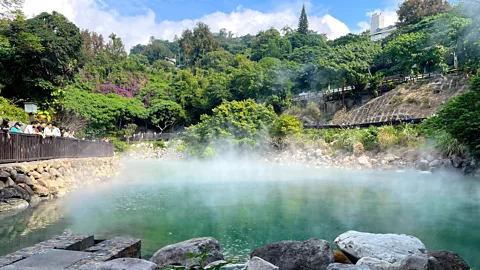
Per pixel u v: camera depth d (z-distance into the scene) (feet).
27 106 50.16
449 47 109.40
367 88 114.73
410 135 62.75
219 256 13.67
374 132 69.51
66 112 89.25
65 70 76.89
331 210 25.43
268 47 224.33
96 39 237.66
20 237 17.89
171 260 12.99
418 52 121.08
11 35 65.31
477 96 43.88
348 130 79.61
